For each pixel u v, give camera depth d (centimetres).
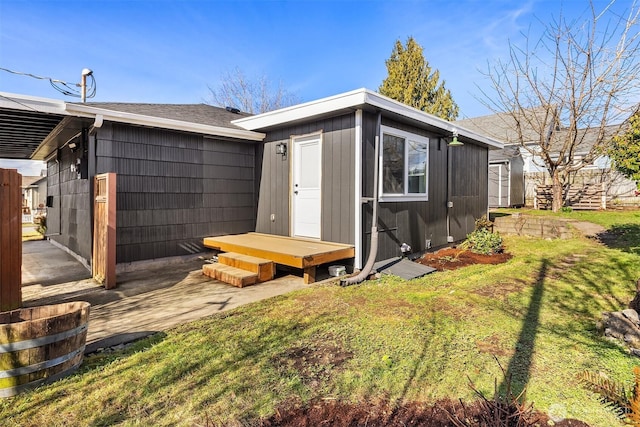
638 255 566
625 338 277
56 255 733
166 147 609
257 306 387
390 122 595
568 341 285
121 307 392
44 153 909
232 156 707
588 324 321
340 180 561
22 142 727
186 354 269
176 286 484
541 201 1315
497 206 1438
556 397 207
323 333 308
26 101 439
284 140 663
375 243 525
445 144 768
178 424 189
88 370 245
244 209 730
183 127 596
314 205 612
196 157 652
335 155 567
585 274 487
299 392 218
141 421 191
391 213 604
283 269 590
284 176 668
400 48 2097
